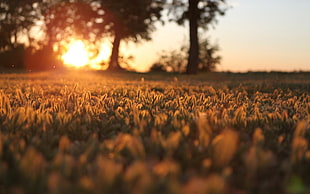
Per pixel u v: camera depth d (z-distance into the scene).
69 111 2.96
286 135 2.10
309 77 21.39
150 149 1.57
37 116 2.31
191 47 29.03
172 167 1.21
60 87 6.60
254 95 5.33
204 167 1.29
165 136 1.94
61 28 33.62
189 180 1.23
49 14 33.44
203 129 1.79
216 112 2.70
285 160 1.52
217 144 1.46
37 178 1.17
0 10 33.06
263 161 1.31
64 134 2.01
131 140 1.56
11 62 31.50
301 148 1.49
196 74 29.14
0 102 2.90
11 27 33.66
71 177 1.24
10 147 1.50
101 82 9.83
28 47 32.19
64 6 32.94
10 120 2.22
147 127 2.14
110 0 30.55
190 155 1.49
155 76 24.67
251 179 1.26
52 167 1.27
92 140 1.68
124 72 30.75
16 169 1.26
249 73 29.23
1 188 1.17
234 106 3.38
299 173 1.34
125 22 32.34
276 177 1.33
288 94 5.61
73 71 28.22
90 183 1.05
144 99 4.03
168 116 2.57
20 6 32.97
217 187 0.98
